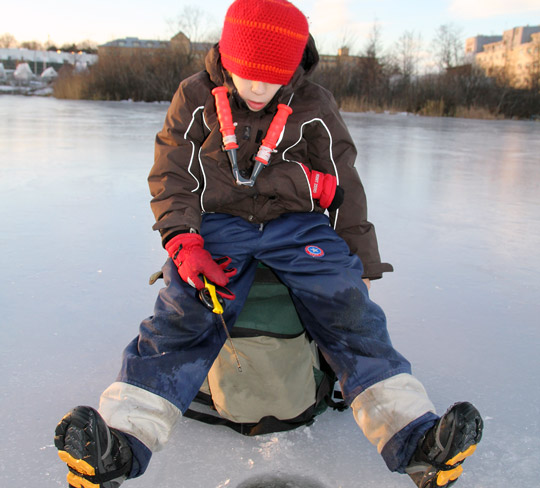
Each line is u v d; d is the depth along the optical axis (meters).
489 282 2.70
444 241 3.39
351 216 1.59
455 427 1.11
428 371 1.86
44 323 2.12
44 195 4.24
